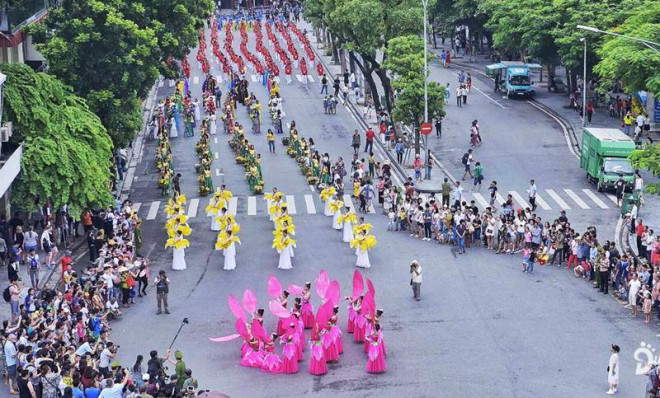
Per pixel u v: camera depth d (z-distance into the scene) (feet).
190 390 108.68
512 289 156.56
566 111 280.72
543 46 294.25
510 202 184.85
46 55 194.49
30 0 208.13
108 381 106.22
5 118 166.40
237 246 180.24
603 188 210.18
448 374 125.90
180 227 167.94
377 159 238.89
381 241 182.39
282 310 132.98
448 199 199.52
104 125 201.36
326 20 268.41
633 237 180.24
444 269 166.40
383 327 141.69
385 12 251.39
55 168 165.48
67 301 131.85
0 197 167.22
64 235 175.22
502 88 309.22
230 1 554.46
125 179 225.97
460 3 356.18
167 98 278.67
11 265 147.23
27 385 107.76
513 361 129.39
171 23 231.71
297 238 184.85
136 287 158.10
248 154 226.17
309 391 122.21
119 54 198.39
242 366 130.31
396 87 226.58
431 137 257.96
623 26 232.53
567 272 165.07
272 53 372.99
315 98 304.91
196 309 150.30
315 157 221.25
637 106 252.62
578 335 137.69
